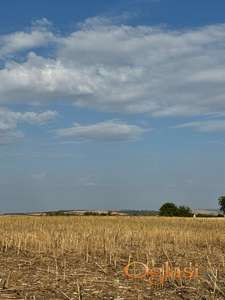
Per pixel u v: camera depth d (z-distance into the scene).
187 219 64.56
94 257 21.56
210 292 14.10
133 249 25.69
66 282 15.10
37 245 25.08
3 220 52.50
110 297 13.18
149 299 13.16
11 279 15.39
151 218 65.75
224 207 101.38
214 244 30.23
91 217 64.75
